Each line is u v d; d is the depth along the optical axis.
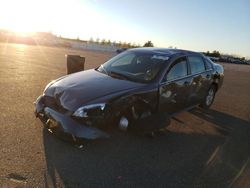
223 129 5.89
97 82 4.52
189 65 5.95
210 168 4.02
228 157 4.48
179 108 5.71
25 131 4.38
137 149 4.31
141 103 4.51
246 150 4.86
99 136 3.89
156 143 4.65
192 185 3.51
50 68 12.14
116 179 3.41
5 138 4.05
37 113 4.39
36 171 3.33
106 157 3.92
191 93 6.03
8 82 7.94
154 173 3.68
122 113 4.22
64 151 3.91
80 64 7.96
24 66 11.88
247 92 11.63
